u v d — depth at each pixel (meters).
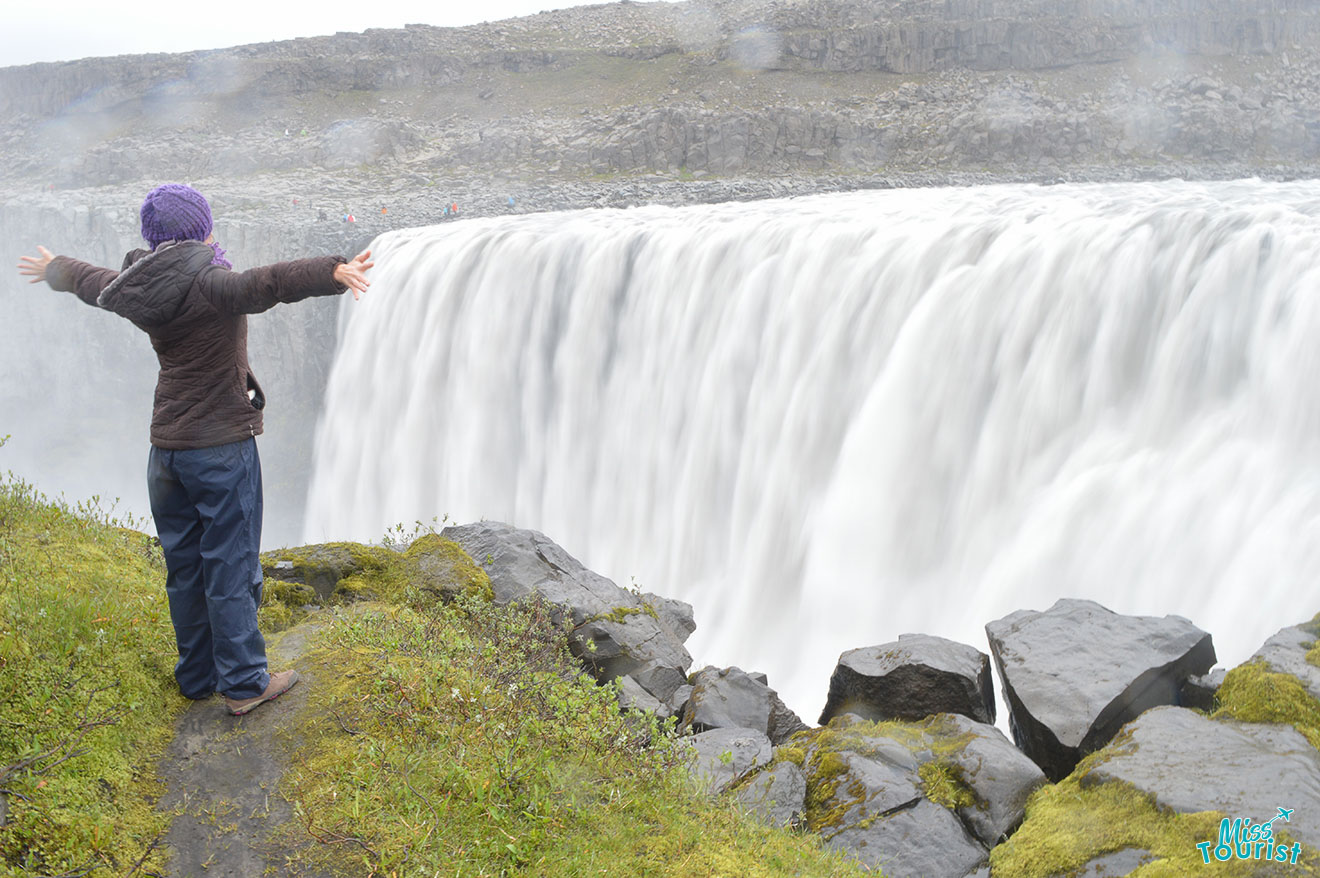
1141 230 15.61
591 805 4.12
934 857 4.81
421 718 4.39
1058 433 15.60
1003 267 17.22
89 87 99.81
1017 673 6.23
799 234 21.73
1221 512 12.37
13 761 3.79
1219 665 11.23
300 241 47.75
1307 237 13.23
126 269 3.98
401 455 30.67
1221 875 4.02
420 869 3.47
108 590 5.33
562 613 7.61
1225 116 65.69
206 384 4.14
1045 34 74.94
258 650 4.59
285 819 3.89
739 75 80.00
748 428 21.53
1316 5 77.25
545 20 104.69
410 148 77.50
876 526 17.55
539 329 27.72
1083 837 4.55
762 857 4.27
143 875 3.52
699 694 7.23
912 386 17.83
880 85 76.06
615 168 67.75
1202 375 13.94
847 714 6.48
